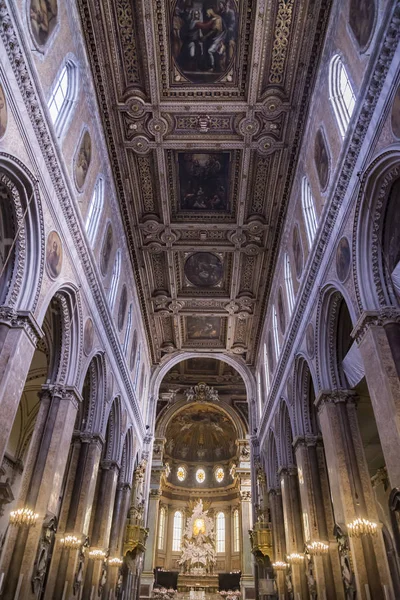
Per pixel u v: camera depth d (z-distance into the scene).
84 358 14.37
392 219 10.30
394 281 10.27
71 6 11.94
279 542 21.80
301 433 17.08
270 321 23.91
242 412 37.06
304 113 15.35
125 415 21.30
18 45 8.65
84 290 14.01
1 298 9.79
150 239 21.03
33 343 9.98
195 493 45.00
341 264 12.11
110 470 18.92
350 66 11.19
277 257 21.31
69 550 14.01
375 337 9.98
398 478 8.87
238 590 35.91
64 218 11.91
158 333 28.53
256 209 19.78
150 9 13.09
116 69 14.55
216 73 14.98
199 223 20.27
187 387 36.94
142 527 24.03
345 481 12.29
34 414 23.66
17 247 10.03
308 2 12.82
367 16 10.04
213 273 23.75
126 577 22.34
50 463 11.99
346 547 11.99
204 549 40.91
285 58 14.38
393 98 9.05
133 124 16.28
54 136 10.54
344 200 11.72
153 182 18.66
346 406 13.33
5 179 9.31
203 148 17.30
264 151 17.16
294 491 19.47
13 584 10.39
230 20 13.70
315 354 14.62
